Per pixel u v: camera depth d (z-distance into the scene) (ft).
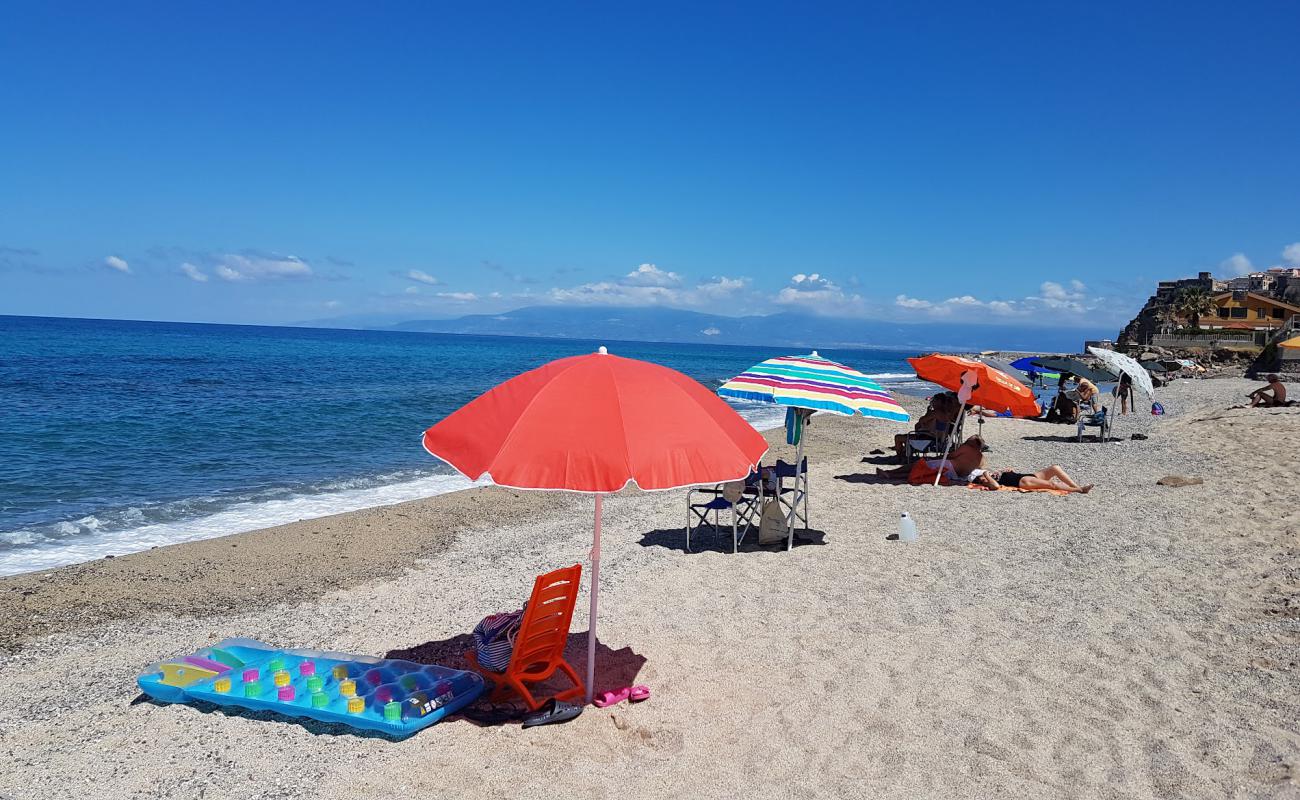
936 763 14.15
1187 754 14.16
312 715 16.24
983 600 23.11
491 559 30.86
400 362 215.31
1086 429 68.39
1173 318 239.09
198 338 342.85
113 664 20.24
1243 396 105.50
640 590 24.85
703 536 32.30
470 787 13.71
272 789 13.78
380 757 14.84
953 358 41.27
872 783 13.57
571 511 40.60
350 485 48.34
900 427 81.61
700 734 15.53
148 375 129.39
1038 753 14.39
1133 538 29.71
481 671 17.63
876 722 15.76
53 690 18.48
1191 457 49.03
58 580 27.84
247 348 257.75
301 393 106.22
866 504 37.06
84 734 16.02
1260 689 16.62
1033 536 30.48
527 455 13.52
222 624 23.39
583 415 14.12
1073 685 17.20
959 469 42.96
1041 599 23.06
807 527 31.94
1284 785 12.98
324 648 21.17
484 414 15.15
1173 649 19.01
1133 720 15.52
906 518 30.12
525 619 16.24
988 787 13.34
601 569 27.55
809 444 65.67
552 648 17.46
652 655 19.56
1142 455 51.34
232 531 36.47
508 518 39.19
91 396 92.73
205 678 17.89
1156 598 22.84
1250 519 31.73
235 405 87.51
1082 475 44.29
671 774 14.08
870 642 20.01
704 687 17.66
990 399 40.27
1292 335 167.63
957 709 16.21
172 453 56.59
